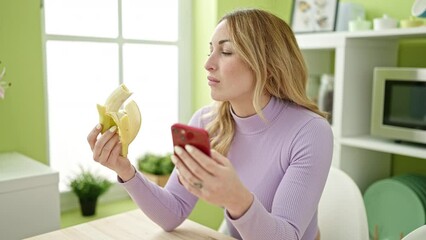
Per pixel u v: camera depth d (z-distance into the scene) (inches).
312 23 79.1
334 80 72.1
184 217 43.0
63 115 68.5
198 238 39.1
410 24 65.2
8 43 58.4
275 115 42.9
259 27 39.7
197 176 26.7
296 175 37.7
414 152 59.8
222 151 45.1
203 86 82.5
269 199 41.9
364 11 78.2
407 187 64.7
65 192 69.7
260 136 43.4
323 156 38.8
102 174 74.2
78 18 68.3
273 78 42.1
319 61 83.3
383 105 66.5
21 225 48.3
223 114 46.1
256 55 38.9
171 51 81.0
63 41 66.7
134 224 42.0
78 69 69.2
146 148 80.6
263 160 42.7
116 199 76.5
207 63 39.4
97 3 70.1
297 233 34.2
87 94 70.8
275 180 41.8
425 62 72.7
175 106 83.7
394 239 66.8
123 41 73.9
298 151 39.4
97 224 41.8
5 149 59.9
